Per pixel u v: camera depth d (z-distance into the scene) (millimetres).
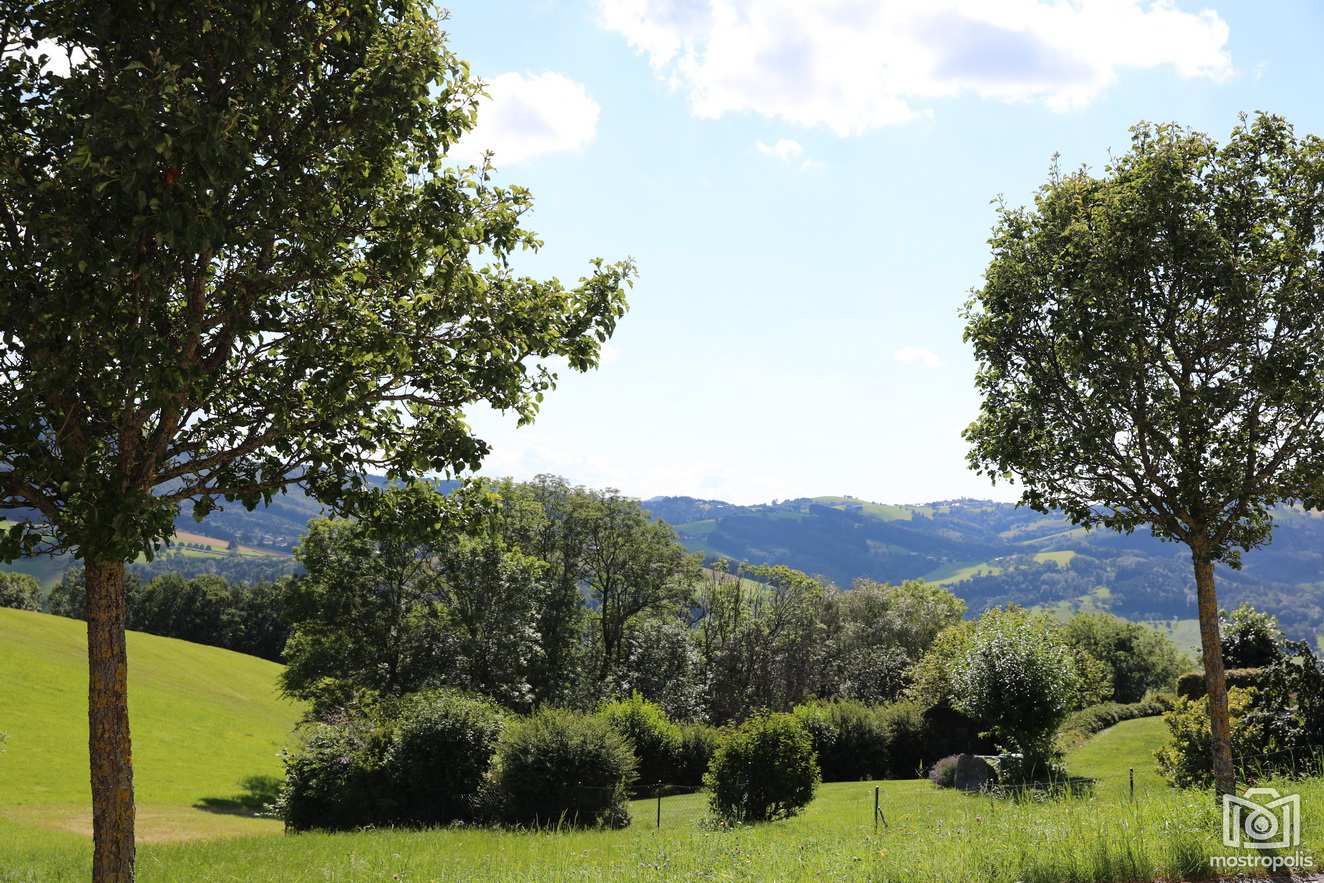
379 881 13234
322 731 28188
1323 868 7887
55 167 7531
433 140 9125
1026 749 27422
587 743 25672
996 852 8211
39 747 42188
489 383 9156
